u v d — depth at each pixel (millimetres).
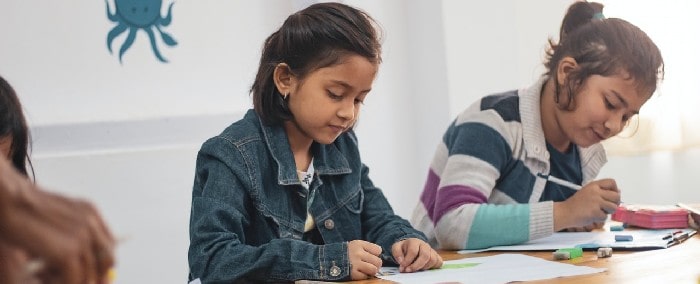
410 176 2797
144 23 2301
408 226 1489
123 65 2275
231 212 1296
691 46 2734
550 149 1776
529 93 1759
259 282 1242
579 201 1559
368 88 1360
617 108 1651
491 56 2766
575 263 1257
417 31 2766
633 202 2898
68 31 2211
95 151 2238
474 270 1238
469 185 1632
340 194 1473
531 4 2861
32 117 2160
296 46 1358
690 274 1100
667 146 2781
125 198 2271
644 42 1642
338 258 1209
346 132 1529
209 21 2387
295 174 1396
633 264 1212
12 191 458
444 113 2719
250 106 2445
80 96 2225
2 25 2139
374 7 2703
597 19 1711
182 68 2352
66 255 458
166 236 2328
